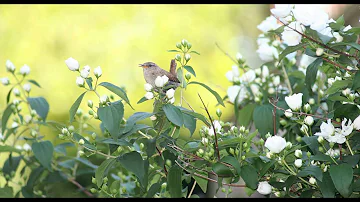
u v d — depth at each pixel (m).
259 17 17.91
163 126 5.02
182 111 4.89
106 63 16.67
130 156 4.86
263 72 7.31
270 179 5.07
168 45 16.94
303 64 7.36
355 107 5.10
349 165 4.48
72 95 16.59
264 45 7.41
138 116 4.79
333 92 5.11
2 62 16.98
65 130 5.22
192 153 5.29
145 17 17.14
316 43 4.98
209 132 5.02
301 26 4.95
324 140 5.11
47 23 17.33
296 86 7.14
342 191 4.39
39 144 5.89
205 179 5.62
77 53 16.95
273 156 4.83
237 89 7.34
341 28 4.89
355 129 4.83
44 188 7.69
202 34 17.25
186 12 17.38
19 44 17.17
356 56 5.09
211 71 17.02
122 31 16.95
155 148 5.12
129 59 16.67
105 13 17.23
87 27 17.17
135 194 6.29
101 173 5.02
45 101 6.54
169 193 5.48
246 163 5.05
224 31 17.45
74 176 7.52
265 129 6.42
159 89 4.96
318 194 5.07
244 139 4.98
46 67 16.95
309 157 4.81
